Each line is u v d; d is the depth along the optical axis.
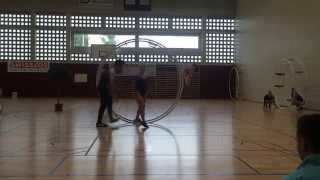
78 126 12.52
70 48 28.97
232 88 29.27
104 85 12.54
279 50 21.86
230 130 11.81
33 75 28.75
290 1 20.48
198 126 12.72
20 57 29.02
